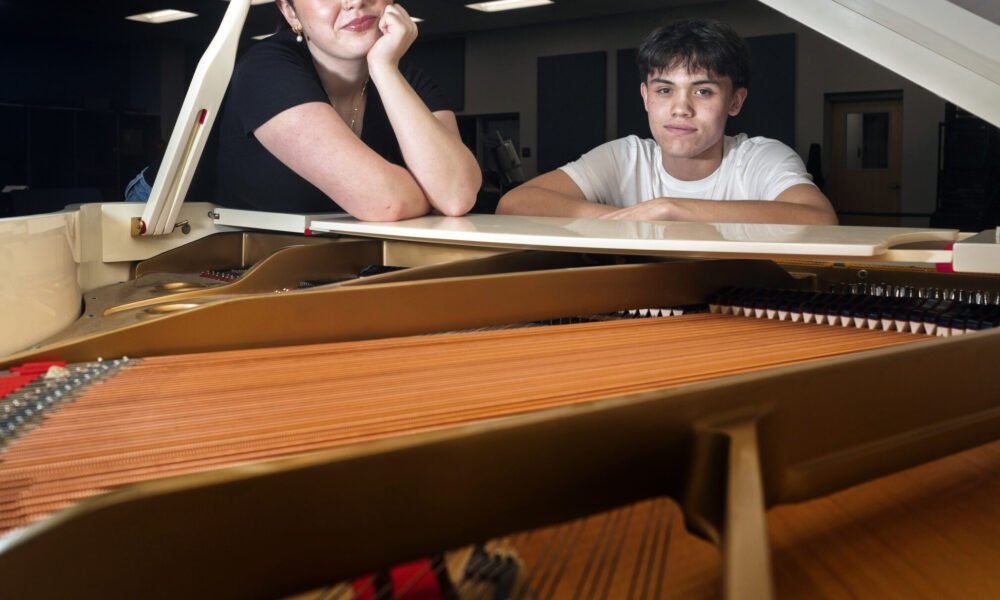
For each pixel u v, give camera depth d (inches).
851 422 22.2
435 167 86.8
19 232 48.4
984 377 26.6
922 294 51.7
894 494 27.4
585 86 534.3
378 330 41.1
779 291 50.4
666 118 120.6
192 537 13.3
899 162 468.8
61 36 549.6
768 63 479.5
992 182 274.2
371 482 14.7
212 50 70.1
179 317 37.2
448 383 31.1
